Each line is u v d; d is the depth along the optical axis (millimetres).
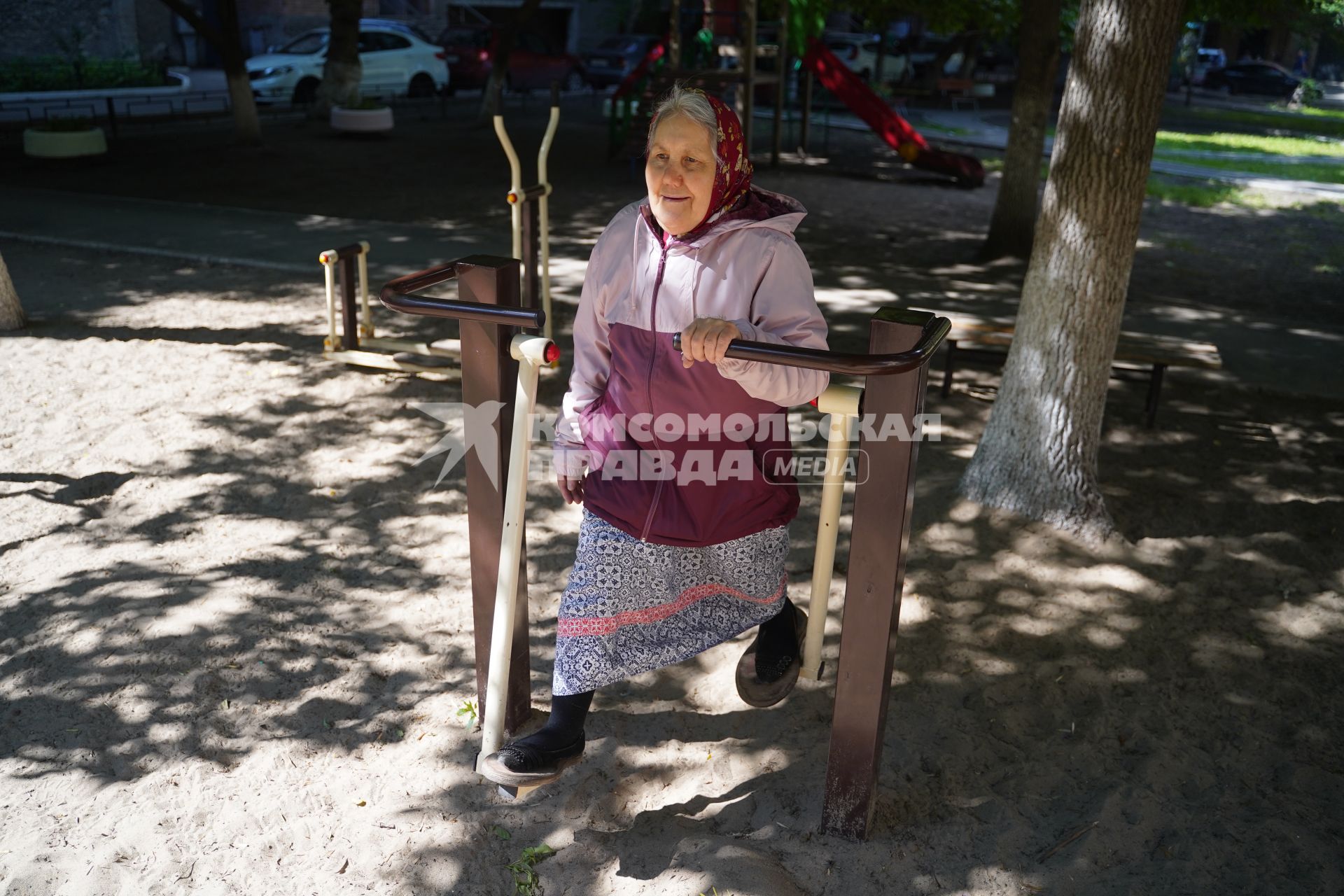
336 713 3209
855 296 8672
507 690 2672
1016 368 4504
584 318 2459
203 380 6078
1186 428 5793
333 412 5680
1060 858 2627
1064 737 3170
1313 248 11547
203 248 9320
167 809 2777
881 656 2424
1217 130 25203
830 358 2012
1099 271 4184
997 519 4492
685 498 2383
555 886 2545
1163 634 3744
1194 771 2998
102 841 2658
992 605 3904
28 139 13984
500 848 2680
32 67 21375
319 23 27422
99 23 24500
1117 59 3904
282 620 3701
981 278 9562
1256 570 4188
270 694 3291
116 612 3713
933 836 2691
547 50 25125
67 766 2943
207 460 5020
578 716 2508
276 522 4445
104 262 8859
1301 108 34281
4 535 4242
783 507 2496
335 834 2703
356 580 3994
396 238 10125
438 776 2922
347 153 15859
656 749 3074
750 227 2225
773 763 3004
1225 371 6750
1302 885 2545
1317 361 7078
